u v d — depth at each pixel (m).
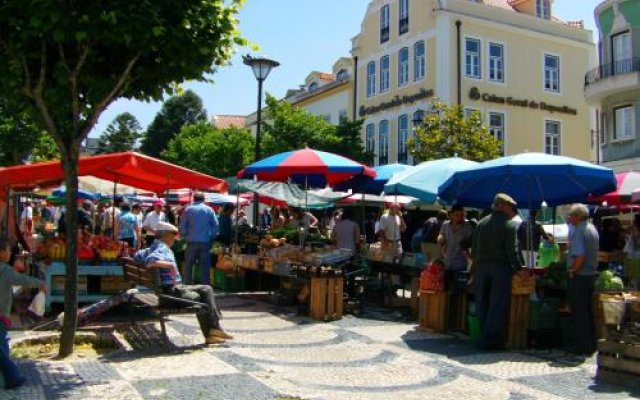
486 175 8.91
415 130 26.23
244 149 35.09
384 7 33.66
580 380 6.59
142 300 8.14
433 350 8.00
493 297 8.04
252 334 8.74
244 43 7.09
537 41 31.92
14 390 5.68
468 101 29.47
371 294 12.52
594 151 33.38
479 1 30.39
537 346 8.29
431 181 11.47
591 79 28.41
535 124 31.55
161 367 6.64
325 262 10.27
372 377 6.58
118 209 18.39
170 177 11.66
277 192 17.12
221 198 22.83
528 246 10.55
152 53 6.71
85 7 5.98
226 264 13.92
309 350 7.82
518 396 5.96
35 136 24.28
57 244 10.05
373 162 31.67
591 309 7.89
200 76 6.93
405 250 17.78
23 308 10.20
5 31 6.27
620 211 18.52
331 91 38.09
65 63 6.50
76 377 6.16
